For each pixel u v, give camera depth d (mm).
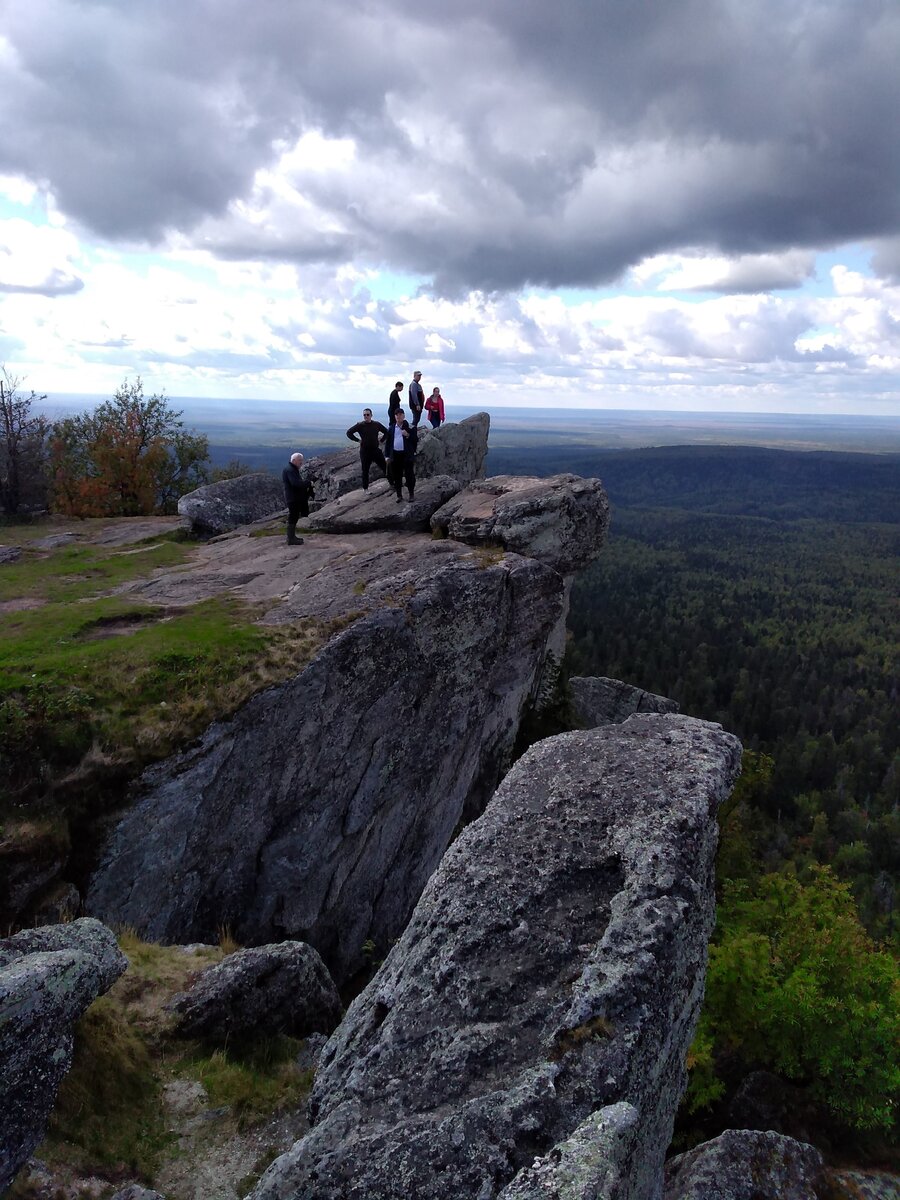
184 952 12719
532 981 7207
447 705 20172
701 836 8539
